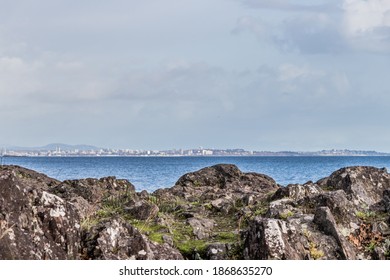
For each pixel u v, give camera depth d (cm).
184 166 14475
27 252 1094
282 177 7944
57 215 1183
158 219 1644
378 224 1503
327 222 1406
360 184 2005
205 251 1406
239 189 2530
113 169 11938
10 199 1127
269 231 1288
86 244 1218
